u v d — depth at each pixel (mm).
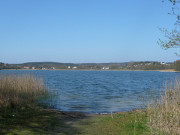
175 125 8305
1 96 13422
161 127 8234
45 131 8625
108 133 8414
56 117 11312
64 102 18203
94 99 20891
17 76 19422
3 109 11688
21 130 8445
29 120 10141
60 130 8914
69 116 11938
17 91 16250
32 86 19141
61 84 40000
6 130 8227
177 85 11398
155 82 48562
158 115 9570
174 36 9062
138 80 57438
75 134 8352
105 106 16859
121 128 8977
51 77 65938
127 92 27797
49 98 19516
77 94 24906
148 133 8000
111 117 11523
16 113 11312
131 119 10406
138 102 18594
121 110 15156
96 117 12016
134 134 7977
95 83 45688
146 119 9961
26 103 14406
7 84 16156
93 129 9117
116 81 53625
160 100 11594
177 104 10211
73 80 55219
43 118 10781
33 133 8211
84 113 13461
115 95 24469
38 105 15578
